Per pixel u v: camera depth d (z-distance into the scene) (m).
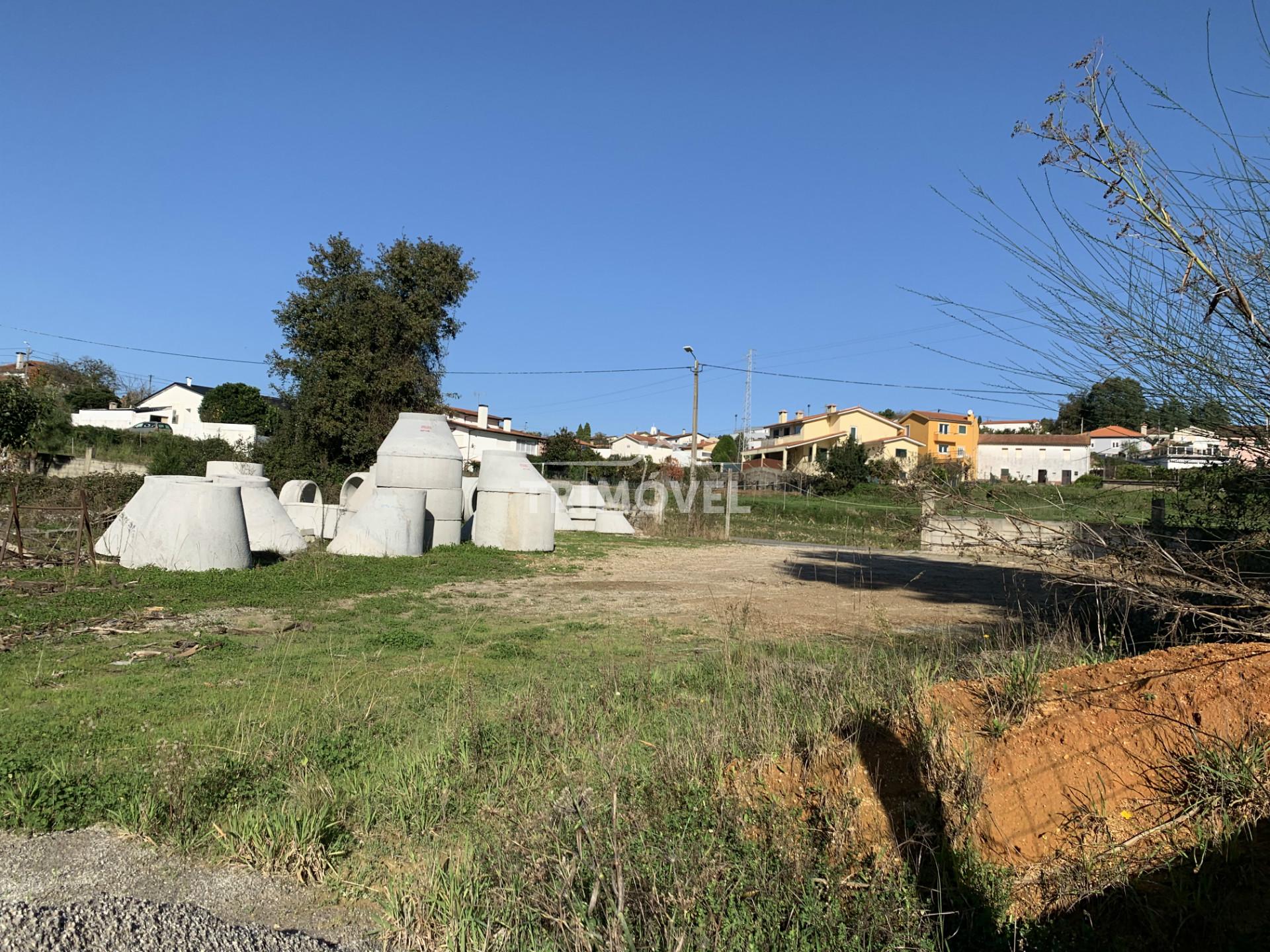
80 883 4.29
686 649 10.41
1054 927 3.87
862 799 4.61
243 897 4.31
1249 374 4.45
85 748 6.09
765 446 63.06
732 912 3.63
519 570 18.67
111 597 12.36
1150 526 5.71
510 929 3.78
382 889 4.41
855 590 16.80
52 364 74.38
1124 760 4.59
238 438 44.75
